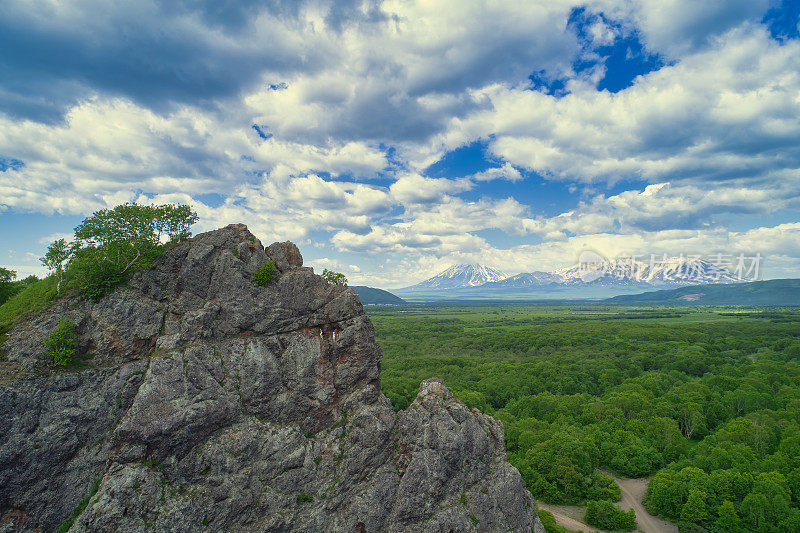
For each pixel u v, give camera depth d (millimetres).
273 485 46156
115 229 51344
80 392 43938
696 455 91750
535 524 58938
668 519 78688
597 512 77312
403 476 51000
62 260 49312
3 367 41969
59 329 45031
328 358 55094
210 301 52156
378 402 56219
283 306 54156
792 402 115125
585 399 134875
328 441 50844
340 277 64125
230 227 58250
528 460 95312
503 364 192750
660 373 164500
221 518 42594
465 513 51531
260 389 49375
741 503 74375
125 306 49406
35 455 40219
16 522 38938
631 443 99750
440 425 54000
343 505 48188
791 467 82500
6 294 62500
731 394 126062
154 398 43531
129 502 39094
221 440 45656
